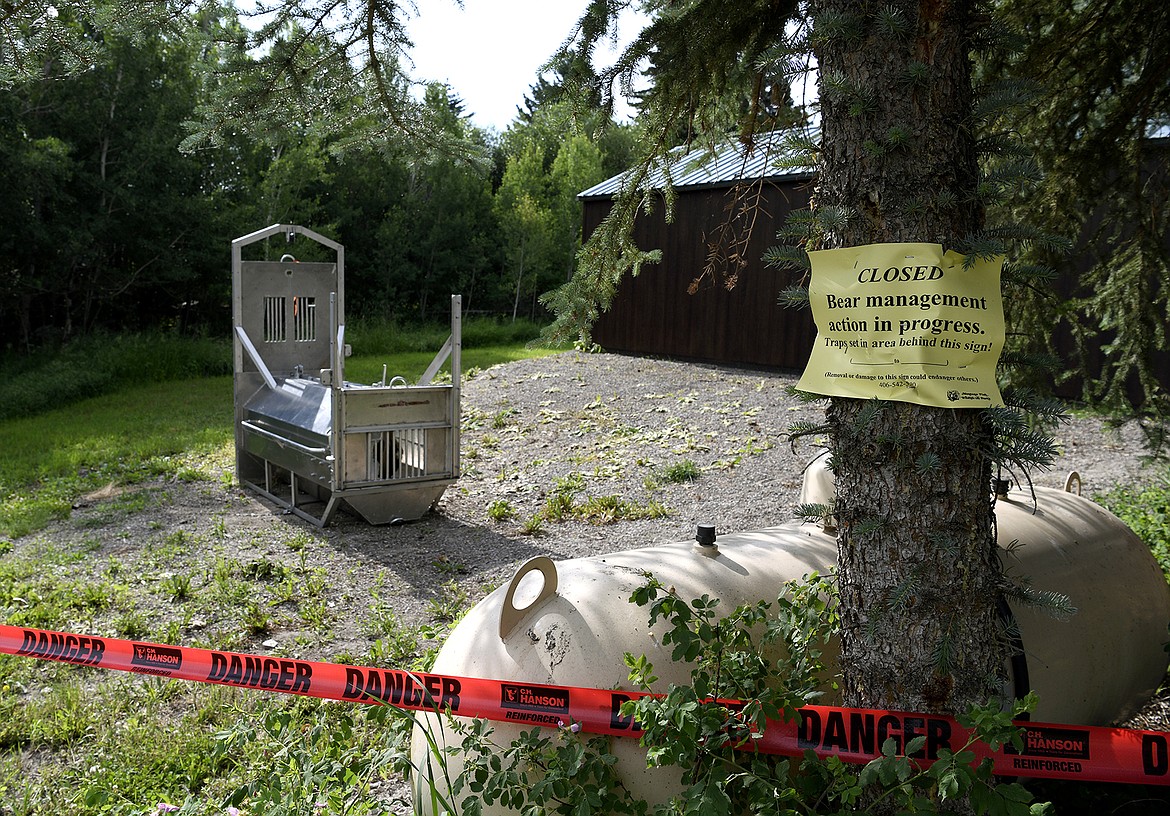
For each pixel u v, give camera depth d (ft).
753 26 12.72
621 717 7.46
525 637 8.19
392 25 14.12
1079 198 15.23
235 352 29.50
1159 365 37.06
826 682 8.57
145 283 84.79
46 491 29.84
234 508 27.55
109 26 14.21
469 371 55.42
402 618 18.24
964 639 7.76
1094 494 24.98
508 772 7.30
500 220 136.67
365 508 25.08
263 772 9.99
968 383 7.57
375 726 12.55
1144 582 11.29
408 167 18.72
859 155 7.95
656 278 60.03
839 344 8.04
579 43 13.08
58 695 14.10
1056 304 15.53
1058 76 14.53
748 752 7.79
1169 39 13.80
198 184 89.04
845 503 8.23
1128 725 12.53
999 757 7.66
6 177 67.31
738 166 52.80
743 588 8.86
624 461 32.22
